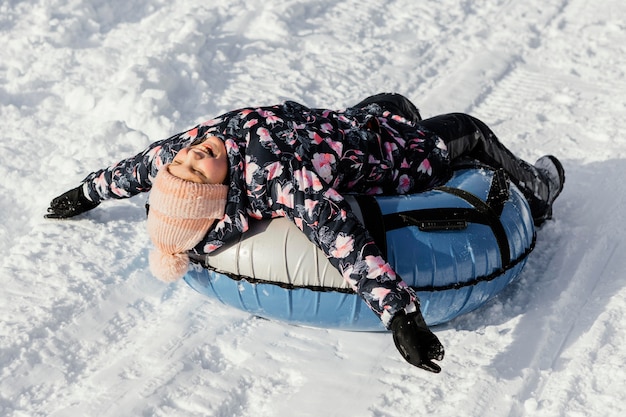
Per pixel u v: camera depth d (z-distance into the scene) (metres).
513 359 3.88
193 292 4.42
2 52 6.77
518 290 4.42
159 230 3.70
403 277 3.82
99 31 7.21
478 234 3.98
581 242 4.83
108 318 4.20
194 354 3.96
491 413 3.57
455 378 3.79
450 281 3.89
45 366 3.88
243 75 6.72
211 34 7.19
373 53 7.17
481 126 4.57
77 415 3.59
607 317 4.14
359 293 3.54
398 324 3.43
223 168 3.69
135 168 4.17
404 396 3.70
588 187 5.44
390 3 8.02
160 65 6.49
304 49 7.16
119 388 3.73
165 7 7.60
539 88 6.82
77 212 4.76
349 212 3.60
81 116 6.05
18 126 5.88
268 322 4.20
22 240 4.70
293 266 3.77
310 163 3.70
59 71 6.54
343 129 3.96
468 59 7.23
